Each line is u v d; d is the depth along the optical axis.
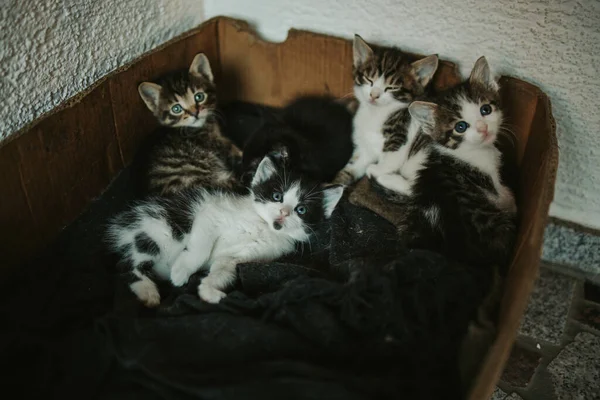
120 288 0.49
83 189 0.57
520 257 0.43
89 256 0.52
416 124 0.59
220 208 0.55
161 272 0.54
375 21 0.64
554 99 0.59
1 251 0.49
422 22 0.62
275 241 0.56
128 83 0.59
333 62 0.66
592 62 0.55
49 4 0.51
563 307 0.61
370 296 0.44
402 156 0.60
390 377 0.40
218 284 0.50
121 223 0.53
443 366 0.42
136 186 0.58
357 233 0.57
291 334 0.43
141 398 0.40
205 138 0.64
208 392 0.39
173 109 0.62
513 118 0.58
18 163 0.48
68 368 0.42
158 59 0.62
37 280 0.50
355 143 0.65
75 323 0.47
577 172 0.61
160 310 0.48
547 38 0.56
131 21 0.61
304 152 0.61
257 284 0.50
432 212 0.52
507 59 0.59
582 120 0.58
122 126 0.60
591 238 0.63
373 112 0.62
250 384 0.39
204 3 0.71
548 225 0.65
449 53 0.62
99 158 0.58
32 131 0.49
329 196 0.56
